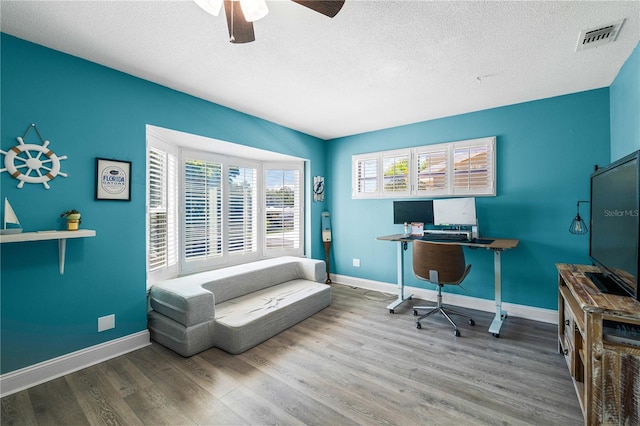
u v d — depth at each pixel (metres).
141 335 2.49
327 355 2.34
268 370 2.12
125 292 2.41
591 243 2.13
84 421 1.61
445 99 3.04
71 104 2.11
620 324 1.49
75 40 1.93
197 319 2.37
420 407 1.72
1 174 1.83
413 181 3.87
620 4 1.59
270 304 2.86
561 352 2.35
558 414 1.65
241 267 3.40
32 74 1.94
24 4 1.56
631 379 1.32
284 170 4.46
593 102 2.79
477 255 3.42
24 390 1.86
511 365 2.18
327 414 1.67
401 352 2.39
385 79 2.56
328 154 4.81
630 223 1.46
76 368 2.11
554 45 2.00
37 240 1.97
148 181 2.67
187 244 3.35
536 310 3.07
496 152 3.29
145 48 2.04
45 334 2.00
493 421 1.61
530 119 3.10
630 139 2.18
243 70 2.38
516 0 1.55
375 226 4.30
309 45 2.00
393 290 4.10
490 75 2.48
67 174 2.09
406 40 1.94
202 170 3.54
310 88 2.75
